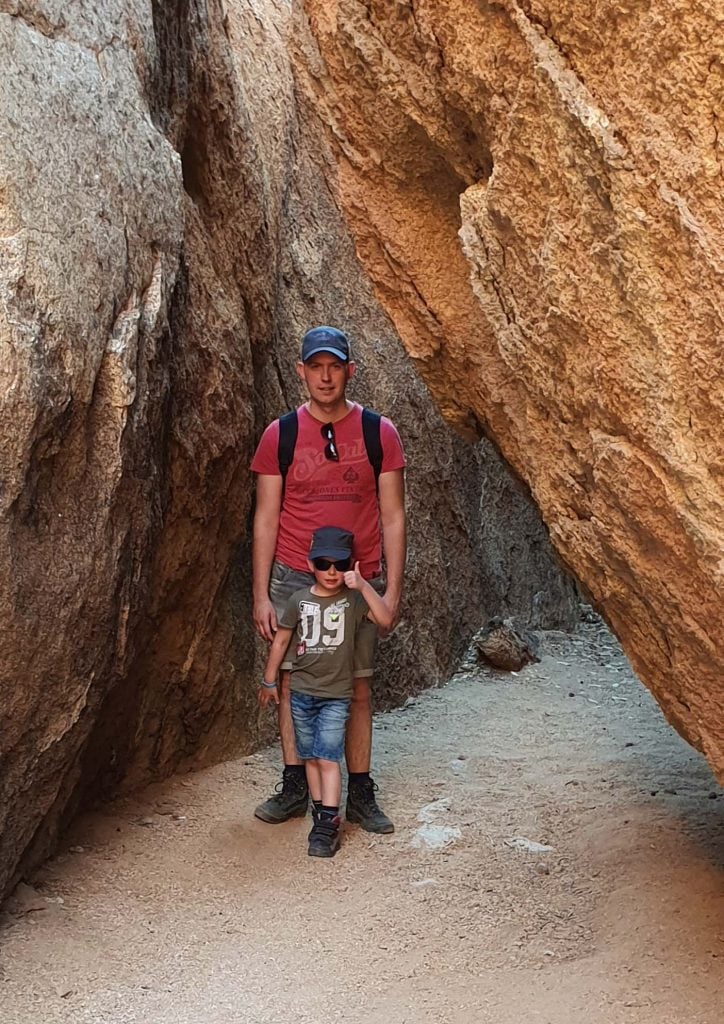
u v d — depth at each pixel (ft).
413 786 16.34
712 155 8.82
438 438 22.81
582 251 9.99
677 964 10.65
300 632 14.16
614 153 9.32
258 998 10.55
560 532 11.44
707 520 9.27
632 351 9.66
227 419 15.21
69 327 10.98
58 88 11.37
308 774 14.35
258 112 18.86
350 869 13.56
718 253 8.74
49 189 10.98
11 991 10.34
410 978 10.95
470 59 10.76
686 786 15.92
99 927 11.84
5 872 11.77
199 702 15.99
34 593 10.89
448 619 22.40
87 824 14.30
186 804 15.23
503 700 21.01
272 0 20.85
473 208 11.46
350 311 21.21
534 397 11.43
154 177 12.85
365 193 13.05
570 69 9.82
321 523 14.46
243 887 13.07
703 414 9.20
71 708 11.80
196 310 14.62
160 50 14.14
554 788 16.19
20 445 10.39
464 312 12.57
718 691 10.18
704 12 8.61
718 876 12.37
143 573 12.97
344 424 14.47
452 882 13.16
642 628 11.01
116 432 11.83
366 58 12.02
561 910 12.36
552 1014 10.02
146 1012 10.23
